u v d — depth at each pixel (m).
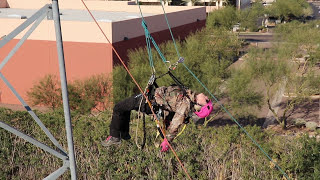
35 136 11.98
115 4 47.91
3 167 11.63
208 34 37.19
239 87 26.61
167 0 73.06
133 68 26.56
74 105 25.34
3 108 13.10
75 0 49.12
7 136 11.88
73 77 28.72
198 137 10.56
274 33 44.56
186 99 5.63
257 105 27.62
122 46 28.59
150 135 10.72
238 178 9.80
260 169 9.61
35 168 11.54
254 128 10.40
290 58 35.41
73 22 28.11
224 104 27.70
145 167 10.56
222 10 57.56
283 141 10.26
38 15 6.12
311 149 9.61
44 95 27.05
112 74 25.36
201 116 5.60
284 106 32.91
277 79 28.84
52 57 28.95
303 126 28.88
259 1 80.19
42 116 12.31
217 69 26.72
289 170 9.50
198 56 26.83
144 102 5.79
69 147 6.52
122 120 6.04
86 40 28.05
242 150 10.11
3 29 29.44
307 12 98.81
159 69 25.08
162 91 5.70
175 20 37.34
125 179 10.61
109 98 25.45
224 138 10.20
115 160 10.82
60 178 11.30
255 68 28.23
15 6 49.91
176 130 5.61
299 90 28.88
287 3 92.69
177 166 10.39
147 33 6.46
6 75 30.23
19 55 29.69
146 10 46.44
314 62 34.22
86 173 11.06
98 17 38.44
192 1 78.62
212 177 10.10
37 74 29.50
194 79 25.61
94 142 11.25
